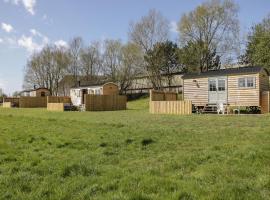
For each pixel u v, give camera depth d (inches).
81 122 705.0
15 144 400.2
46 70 2982.3
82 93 1888.5
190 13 1910.7
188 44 1924.2
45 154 334.6
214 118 805.9
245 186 216.7
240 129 528.1
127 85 2405.3
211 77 1146.7
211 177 242.2
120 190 211.5
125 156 328.2
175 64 2181.3
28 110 1590.8
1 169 267.3
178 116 917.8
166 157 318.0
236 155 311.6
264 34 1708.9
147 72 2186.3
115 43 2493.8
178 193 201.0
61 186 220.7
